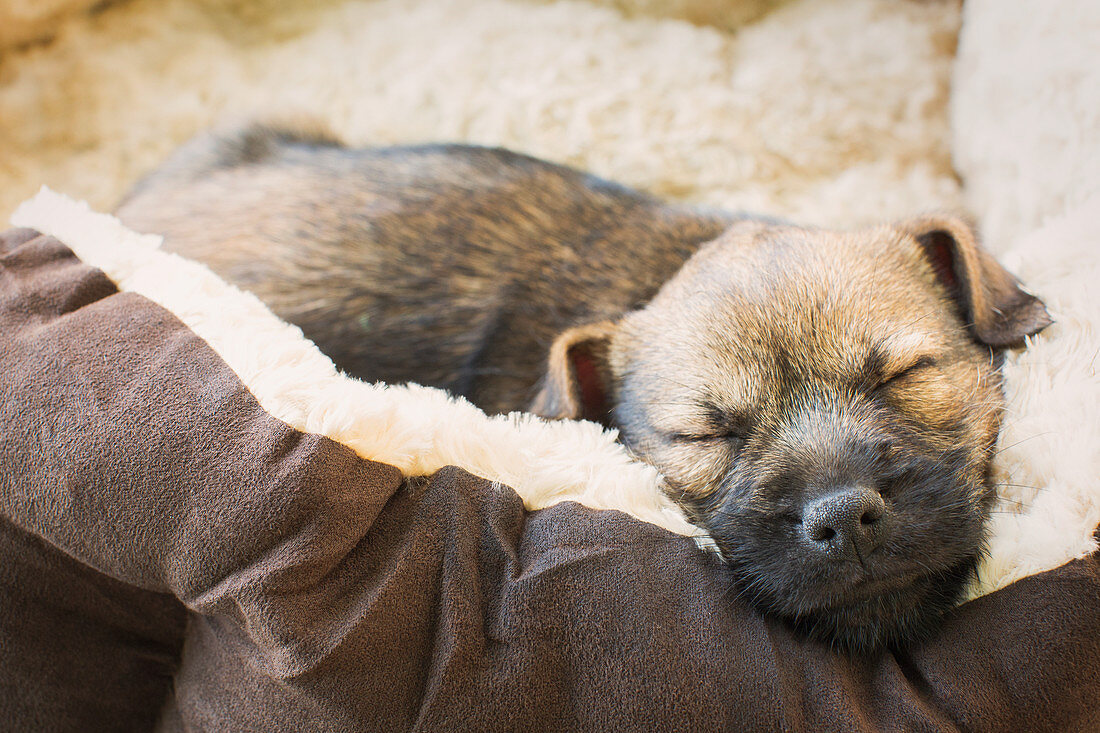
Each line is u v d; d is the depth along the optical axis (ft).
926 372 1.01
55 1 1.50
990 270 1.06
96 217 1.04
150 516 0.88
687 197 1.43
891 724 0.87
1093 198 1.10
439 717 0.86
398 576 0.88
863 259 1.05
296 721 0.87
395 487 0.92
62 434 0.90
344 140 1.47
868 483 0.95
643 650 0.88
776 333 1.01
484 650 0.88
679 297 1.08
